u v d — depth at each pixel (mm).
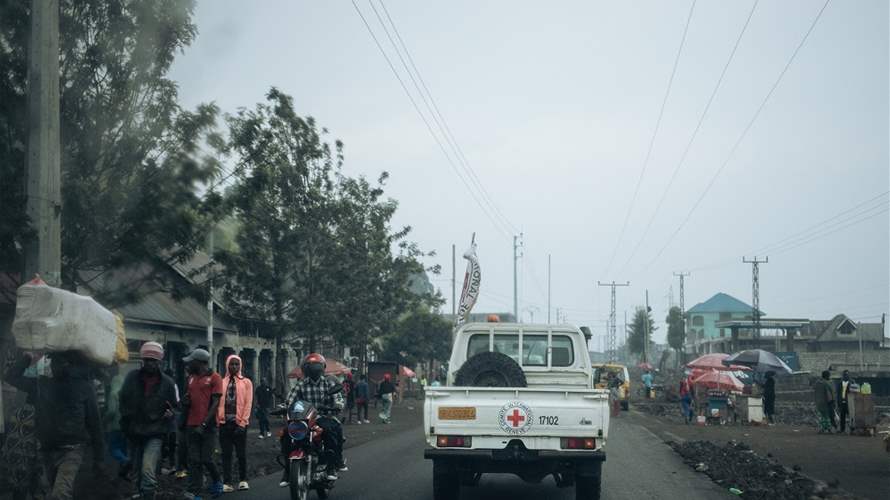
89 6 13000
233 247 28031
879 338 100875
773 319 94062
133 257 13562
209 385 12320
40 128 11469
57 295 9406
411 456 18875
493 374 12133
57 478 9008
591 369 13523
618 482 14211
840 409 28328
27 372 10320
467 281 22234
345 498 12156
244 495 12422
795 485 13789
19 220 11219
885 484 14531
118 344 10500
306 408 11211
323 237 30188
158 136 13547
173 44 13547
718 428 30844
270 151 28109
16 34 12664
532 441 10789
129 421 10797
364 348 42781
